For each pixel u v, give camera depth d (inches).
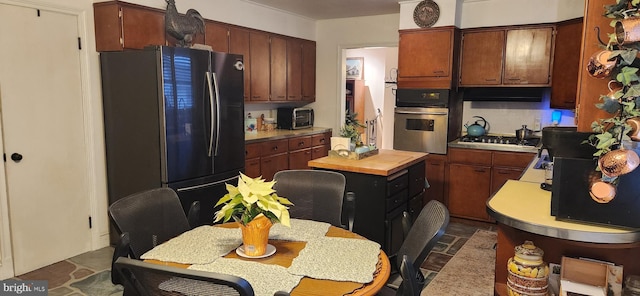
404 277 57.8
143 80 128.8
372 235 121.3
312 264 63.1
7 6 115.2
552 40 164.2
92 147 138.9
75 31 131.6
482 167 171.3
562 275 76.0
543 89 174.4
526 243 78.2
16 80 118.7
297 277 58.7
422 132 181.2
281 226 81.4
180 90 130.6
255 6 192.9
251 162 180.5
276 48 205.2
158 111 127.4
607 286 72.8
